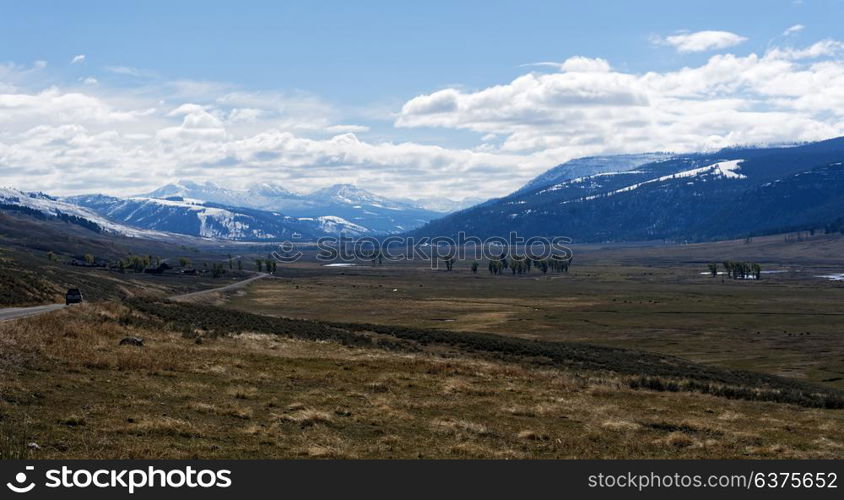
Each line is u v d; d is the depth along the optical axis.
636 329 150.88
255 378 37.47
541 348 75.25
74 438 22.11
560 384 45.44
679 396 45.69
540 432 29.75
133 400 28.20
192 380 34.75
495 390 40.28
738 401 45.97
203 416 27.28
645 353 90.38
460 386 40.12
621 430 31.69
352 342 65.62
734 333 145.00
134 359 37.38
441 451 25.47
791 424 36.66
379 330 82.00
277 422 27.33
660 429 32.84
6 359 31.75
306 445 24.61
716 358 113.19
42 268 134.50
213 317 68.94
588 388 45.22
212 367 39.22
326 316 169.88
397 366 47.59
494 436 28.69
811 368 102.75
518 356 70.38
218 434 24.81
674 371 70.06
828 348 124.31
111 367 35.03
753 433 33.09
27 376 29.64
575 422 32.94
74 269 199.75
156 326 54.09
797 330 150.25
